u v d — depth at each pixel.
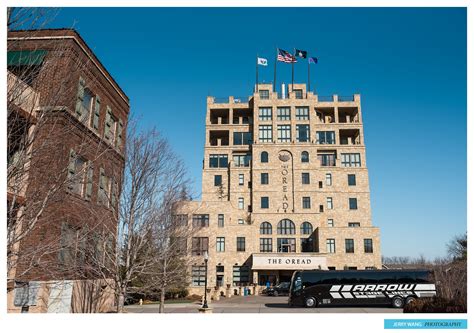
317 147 66.19
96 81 24.11
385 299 30.98
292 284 32.59
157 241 20.64
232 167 65.50
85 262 18.14
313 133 66.44
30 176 12.76
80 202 17.78
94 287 22.09
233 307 32.66
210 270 53.81
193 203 49.81
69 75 14.09
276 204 62.12
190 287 49.25
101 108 25.53
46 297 18.50
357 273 31.81
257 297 45.94
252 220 60.25
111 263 18.47
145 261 18.64
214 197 65.00
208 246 52.47
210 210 56.53
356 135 70.44
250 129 69.50
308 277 32.16
